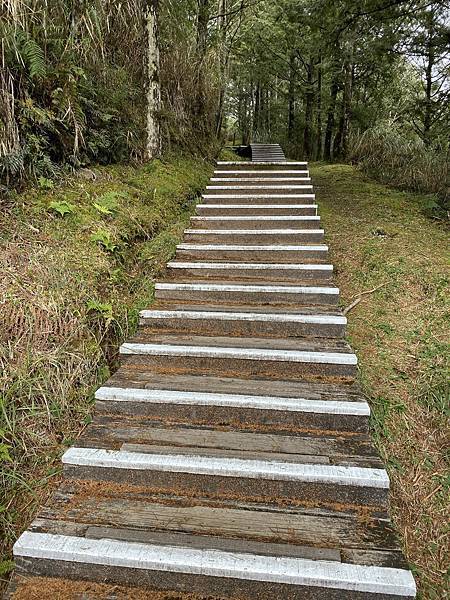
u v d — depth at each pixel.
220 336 3.00
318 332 2.98
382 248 4.40
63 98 3.87
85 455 2.04
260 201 5.19
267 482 1.93
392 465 2.44
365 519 1.82
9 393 2.25
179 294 3.46
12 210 3.27
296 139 20.75
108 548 1.66
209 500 1.92
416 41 6.35
